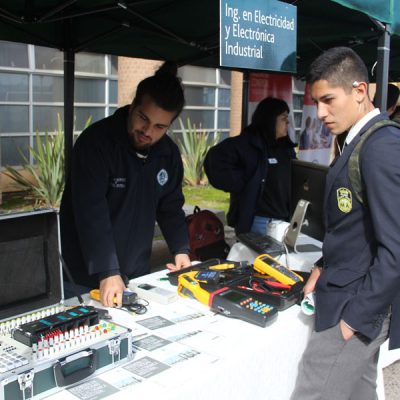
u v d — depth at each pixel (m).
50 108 7.94
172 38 3.66
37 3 2.93
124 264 2.14
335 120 1.55
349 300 1.53
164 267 4.76
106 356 1.31
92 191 1.91
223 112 10.66
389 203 1.40
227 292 1.78
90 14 3.20
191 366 1.35
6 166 6.75
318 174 2.30
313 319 1.74
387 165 1.39
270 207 3.38
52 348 1.21
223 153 3.39
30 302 1.49
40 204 6.72
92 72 8.39
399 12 2.63
